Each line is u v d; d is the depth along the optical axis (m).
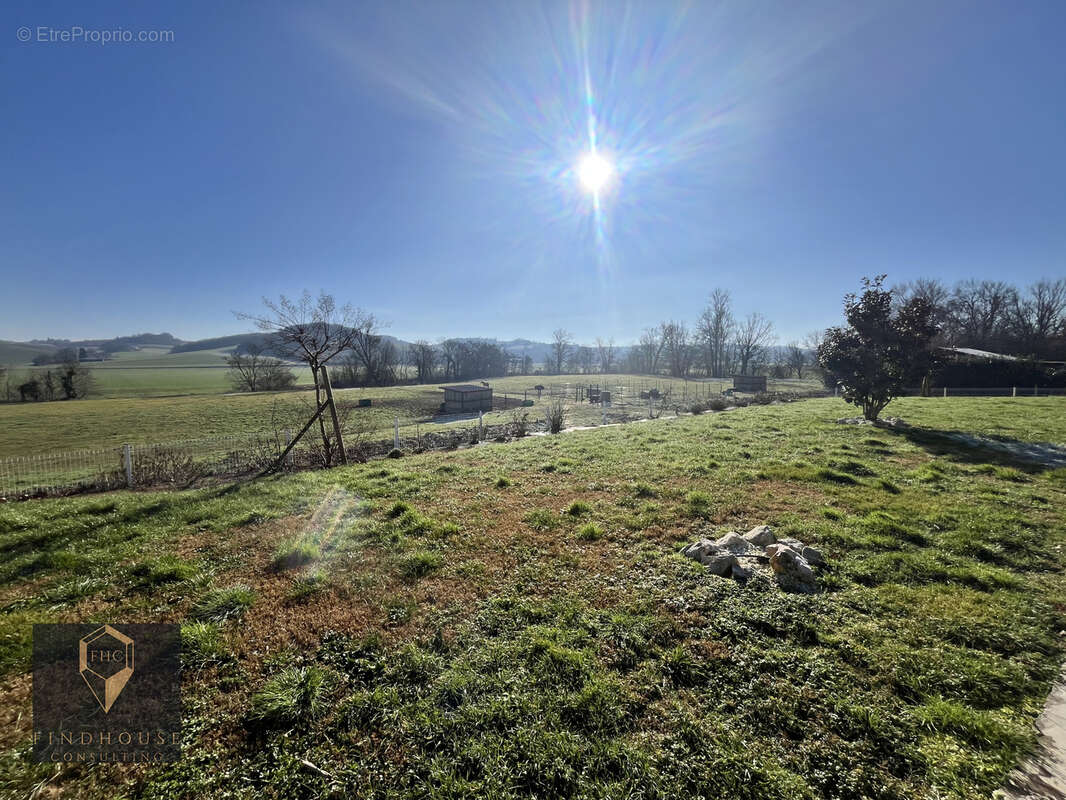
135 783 2.29
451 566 4.64
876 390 13.77
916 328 13.27
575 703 2.74
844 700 2.78
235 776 2.33
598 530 5.48
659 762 2.37
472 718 2.65
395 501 6.68
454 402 30.64
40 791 2.24
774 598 3.90
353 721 2.66
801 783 2.25
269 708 2.67
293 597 4.05
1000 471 7.89
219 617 3.71
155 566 4.53
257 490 7.46
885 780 2.30
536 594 4.07
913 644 3.35
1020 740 2.52
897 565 4.55
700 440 11.44
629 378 62.66
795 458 9.13
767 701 2.78
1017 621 3.63
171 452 11.27
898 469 8.26
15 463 13.05
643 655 3.21
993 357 32.50
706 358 69.44
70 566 4.61
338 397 36.31
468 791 2.23
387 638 3.42
